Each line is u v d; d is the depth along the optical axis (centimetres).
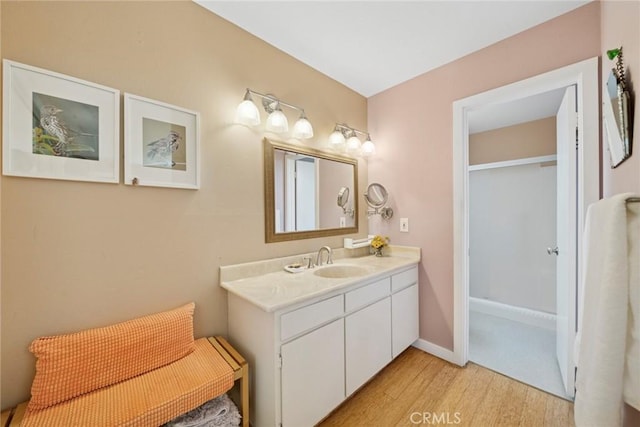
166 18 139
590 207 95
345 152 240
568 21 155
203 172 151
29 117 103
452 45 186
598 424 77
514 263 303
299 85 202
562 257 179
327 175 223
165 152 137
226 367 123
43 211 107
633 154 95
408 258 229
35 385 97
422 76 223
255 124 167
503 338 244
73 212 113
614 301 76
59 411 95
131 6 128
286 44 185
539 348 225
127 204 126
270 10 155
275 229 184
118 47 124
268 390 126
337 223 231
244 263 168
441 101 211
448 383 180
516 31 172
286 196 193
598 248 85
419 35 175
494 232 317
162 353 122
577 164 160
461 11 154
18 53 102
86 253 116
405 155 235
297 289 142
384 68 215
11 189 101
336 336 149
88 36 117
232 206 164
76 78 113
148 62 133
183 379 114
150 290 133
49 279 108
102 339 109
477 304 317
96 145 117
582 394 87
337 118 234
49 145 107
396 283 198
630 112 96
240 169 167
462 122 200
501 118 278
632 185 96
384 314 184
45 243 107
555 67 159
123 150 125
